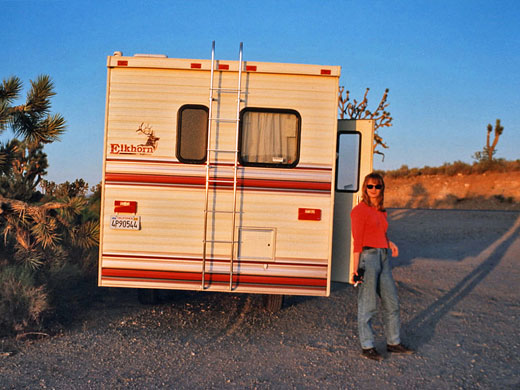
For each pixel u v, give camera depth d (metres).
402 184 30.95
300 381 4.31
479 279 8.88
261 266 5.69
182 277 5.68
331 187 5.73
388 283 4.96
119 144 5.64
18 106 6.04
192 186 5.66
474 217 17.73
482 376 4.48
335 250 6.26
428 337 5.59
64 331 5.39
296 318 6.31
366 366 4.69
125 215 5.64
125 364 4.57
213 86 5.65
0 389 3.92
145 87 5.65
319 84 5.71
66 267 6.45
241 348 5.15
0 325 5.26
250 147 5.69
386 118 18.62
